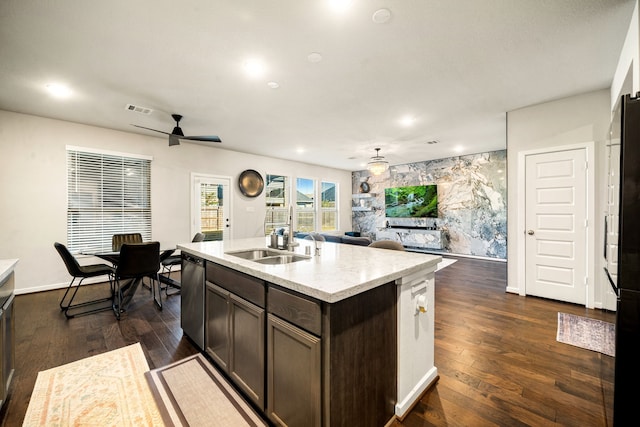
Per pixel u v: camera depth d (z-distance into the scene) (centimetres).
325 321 121
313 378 123
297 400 133
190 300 249
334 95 328
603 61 258
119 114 386
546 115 356
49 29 206
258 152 645
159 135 493
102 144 445
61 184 409
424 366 183
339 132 482
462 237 693
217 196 596
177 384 188
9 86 299
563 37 221
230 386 187
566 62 260
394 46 231
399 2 182
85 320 299
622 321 136
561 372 200
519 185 379
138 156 481
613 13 195
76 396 175
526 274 378
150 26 204
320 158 724
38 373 200
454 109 376
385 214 830
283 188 744
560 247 352
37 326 283
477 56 248
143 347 240
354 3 182
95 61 251
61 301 337
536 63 261
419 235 740
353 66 263
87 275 329
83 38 217
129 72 271
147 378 195
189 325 249
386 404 154
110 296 377
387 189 825
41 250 397
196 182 562
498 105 363
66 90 309
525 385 186
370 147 597
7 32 208
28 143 386
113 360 218
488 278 475
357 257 206
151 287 431
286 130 473
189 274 253
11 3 178
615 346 139
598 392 178
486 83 302
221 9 187
